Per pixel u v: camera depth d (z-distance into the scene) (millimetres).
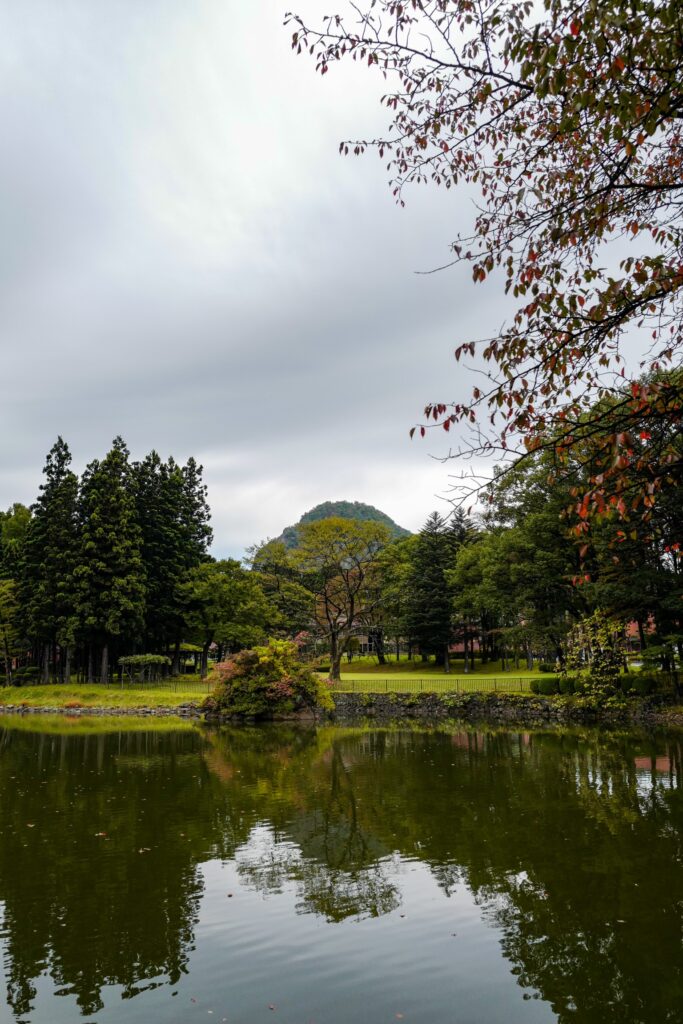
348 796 16562
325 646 61875
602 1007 6762
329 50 5820
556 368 5461
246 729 34156
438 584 58156
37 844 12625
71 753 25578
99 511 50062
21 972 7656
